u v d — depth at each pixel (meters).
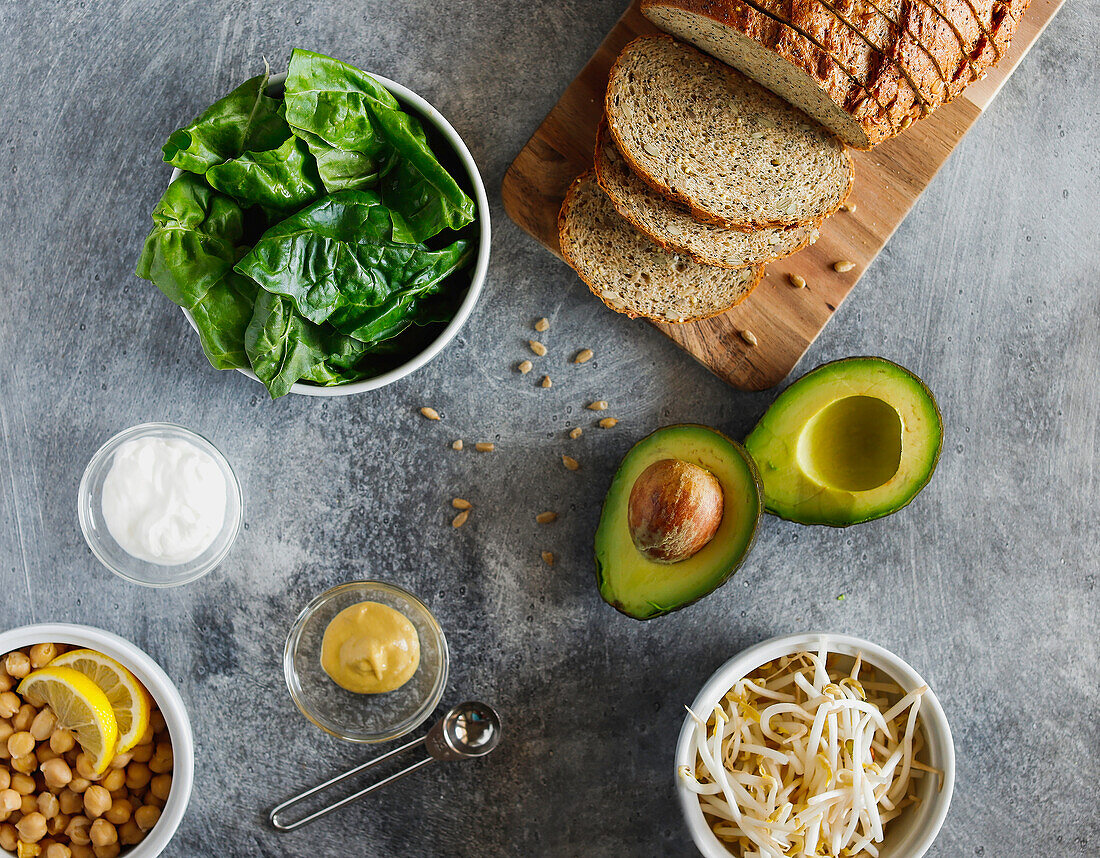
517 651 0.67
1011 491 0.67
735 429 0.66
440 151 0.61
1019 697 0.67
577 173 0.64
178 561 0.64
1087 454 0.67
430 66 0.65
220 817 0.67
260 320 0.58
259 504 0.66
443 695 0.67
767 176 0.62
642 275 0.64
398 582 0.67
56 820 0.64
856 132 0.60
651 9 0.60
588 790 0.67
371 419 0.66
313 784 0.67
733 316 0.64
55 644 0.64
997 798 0.67
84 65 0.65
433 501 0.67
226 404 0.66
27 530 0.66
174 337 0.66
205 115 0.57
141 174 0.66
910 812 0.63
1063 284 0.67
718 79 0.62
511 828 0.67
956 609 0.67
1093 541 0.67
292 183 0.58
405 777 0.67
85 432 0.66
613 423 0.66
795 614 0.67
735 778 0.63
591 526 0.67
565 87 0.65
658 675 0.67
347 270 0.58
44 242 0.66
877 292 0.66
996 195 0.66
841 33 0.56
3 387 0.66
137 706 0.63
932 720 0.62
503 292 0.66
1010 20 0.58
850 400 0.62
